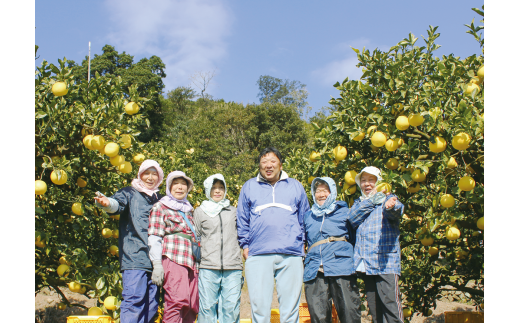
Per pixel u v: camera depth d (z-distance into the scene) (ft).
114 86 11.28
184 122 104.32
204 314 10.10
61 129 10.05
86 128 10.48
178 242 9.85
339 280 9.67
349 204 11.96
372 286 9.80
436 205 9.73
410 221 11.44
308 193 16.44
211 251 10.28
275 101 168.14
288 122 76.84
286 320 9.55
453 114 9.20
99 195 9.25
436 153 10.06
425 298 12.53
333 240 9.98
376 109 10.62
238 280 10.40
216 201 10.82
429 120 9.29
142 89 92.99
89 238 12.10
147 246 9.73
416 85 10.48
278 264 9.70
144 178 10.33
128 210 9.91
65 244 10.44
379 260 9.48
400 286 12.87
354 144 11.35
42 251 10.75
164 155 19.54
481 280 11.95
